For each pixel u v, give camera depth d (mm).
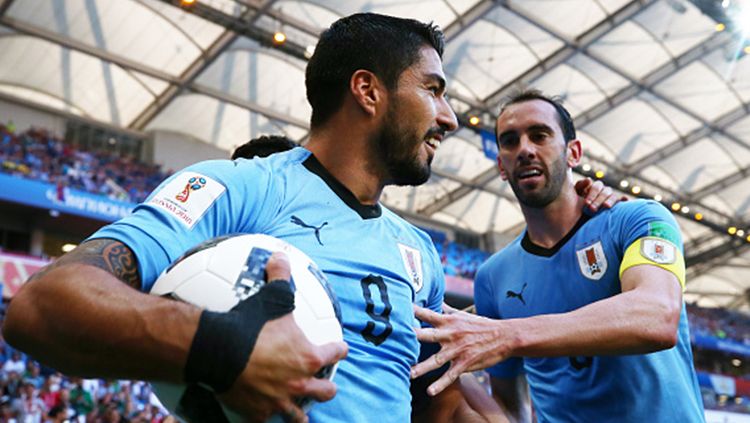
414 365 1423
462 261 27234
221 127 23094
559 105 2566
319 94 1444
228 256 1035
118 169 20922
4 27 17484
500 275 2768
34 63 19281
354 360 1210
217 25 18000
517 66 21531
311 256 1247
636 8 19422
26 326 896
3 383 10336
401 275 1370
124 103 21594
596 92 23203
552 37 20359
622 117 24656
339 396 1158
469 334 1487
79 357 893
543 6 19250
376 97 1384
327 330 1033
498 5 18781
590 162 26703
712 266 35969
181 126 23016
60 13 17375
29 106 20859
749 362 32906
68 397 10492
